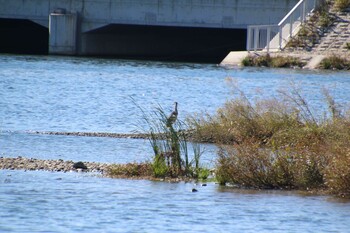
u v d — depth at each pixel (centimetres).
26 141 8856
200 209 5922
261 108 8912
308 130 7944
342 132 7731
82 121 10844
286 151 6762
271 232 5403
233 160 6725
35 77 16200
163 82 15825
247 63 19300
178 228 5459
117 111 11869
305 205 6084
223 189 6562
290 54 19075
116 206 5941
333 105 9688
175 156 7062
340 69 18388
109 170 7138
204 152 7938
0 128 9938
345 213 5878
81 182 6669
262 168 6656
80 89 14525
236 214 5822
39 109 11912
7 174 6869
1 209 5778
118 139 9156
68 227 5422
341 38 19288
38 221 5531
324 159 6625
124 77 16688
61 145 8612
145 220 5622
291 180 6612
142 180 6819
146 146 8631
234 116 8819
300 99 10356
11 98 13038
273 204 6088
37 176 6838
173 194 6334
